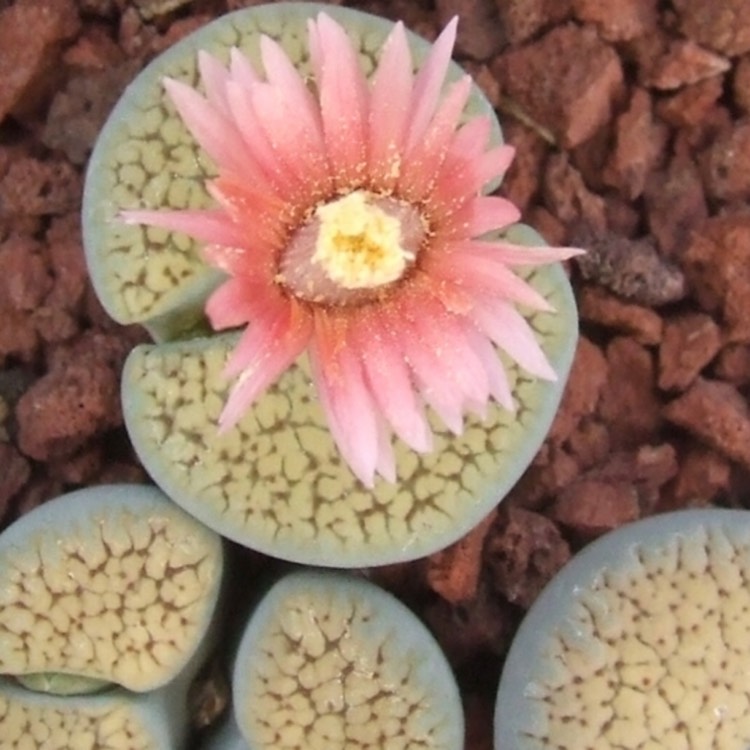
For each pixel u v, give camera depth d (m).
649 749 0.18
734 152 0.20
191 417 0.18
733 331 0.20
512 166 0.20
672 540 0.18
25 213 0.20
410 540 0.18
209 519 0.18
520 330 0.17
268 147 0.17
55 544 0.18
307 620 0.18
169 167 0.18
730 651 0.18
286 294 0.17
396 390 0.17
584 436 0.20
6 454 0.19
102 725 0.18
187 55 0.18
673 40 0.20
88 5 0.20
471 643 0.19
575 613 0.18
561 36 0.20
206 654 0.19
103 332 0.20
